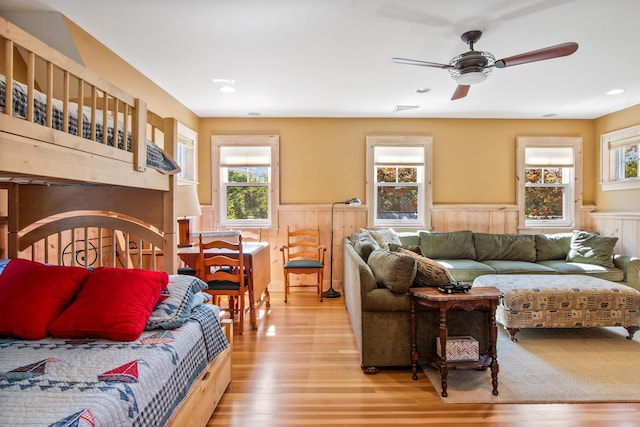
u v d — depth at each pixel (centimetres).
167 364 144
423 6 223
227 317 366
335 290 488
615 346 287
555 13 231
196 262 329
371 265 276
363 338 245
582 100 418
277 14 231
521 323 291
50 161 133
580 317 291
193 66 314
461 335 246
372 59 302
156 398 130
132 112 195
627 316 293
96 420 101
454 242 448
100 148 162
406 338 245
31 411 103
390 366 246
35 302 163
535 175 502
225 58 298
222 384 213
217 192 488
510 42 272
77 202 236
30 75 124
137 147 193
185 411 154
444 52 289
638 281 383
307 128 490
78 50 246
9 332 158
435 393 218
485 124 496
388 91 384
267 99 411
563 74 335
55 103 148
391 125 493
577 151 498
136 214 238
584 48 281
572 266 402
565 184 500
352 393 219
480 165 496
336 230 489
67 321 159
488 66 259
